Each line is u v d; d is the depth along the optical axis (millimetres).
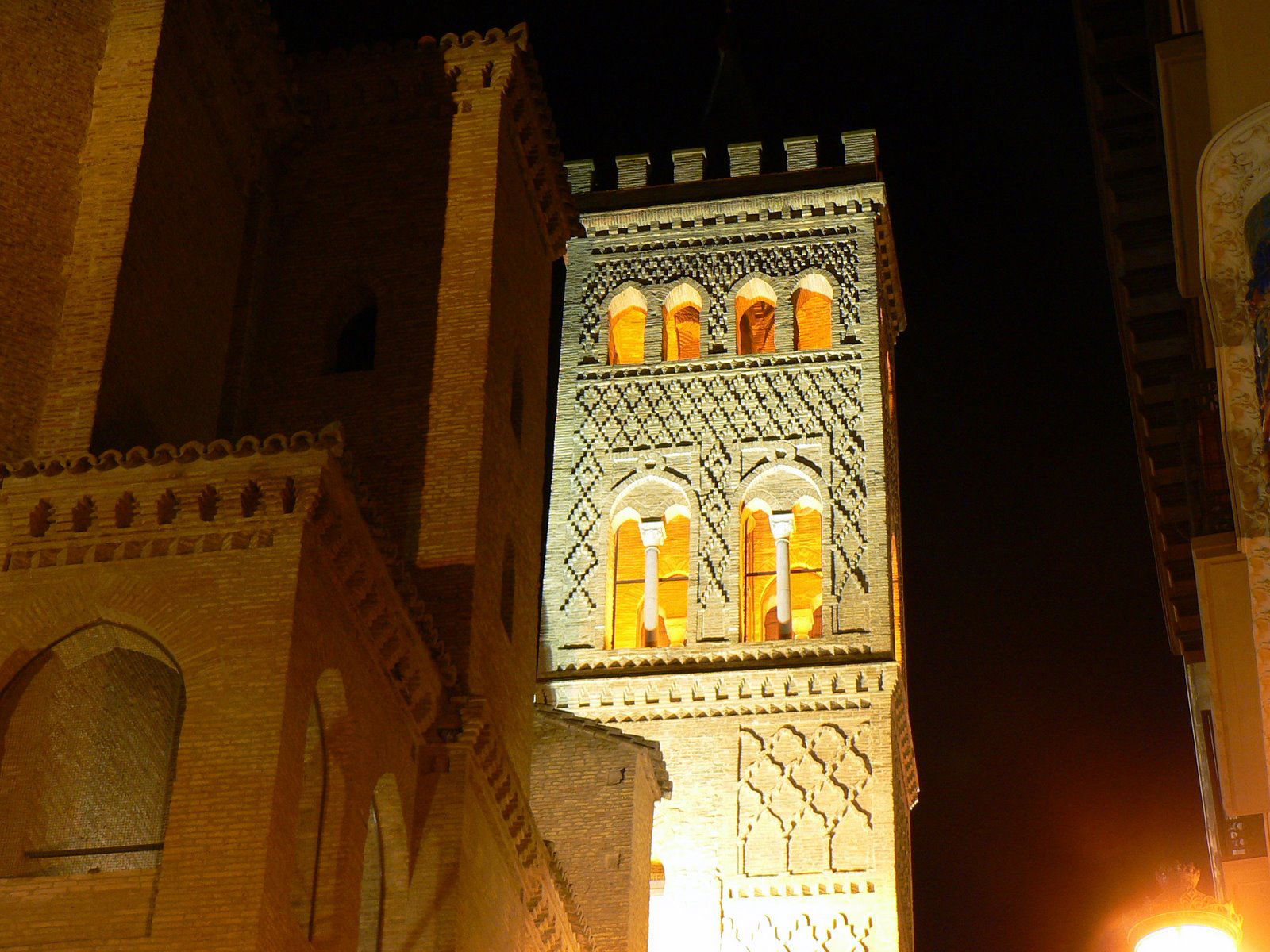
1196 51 23547
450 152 37969
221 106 36250
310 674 26594
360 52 38688
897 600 55312
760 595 53938
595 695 51344
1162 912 24641
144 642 26984
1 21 33219
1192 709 33188
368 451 34938
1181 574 32875
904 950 48781
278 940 24594
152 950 24078
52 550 27234
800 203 58031
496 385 35969
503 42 38500
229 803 24875
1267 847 29156
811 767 49625
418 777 30891
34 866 26219
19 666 26797
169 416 33156
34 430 30625
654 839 49219
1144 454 31875
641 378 56000
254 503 27141
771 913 48125
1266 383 20781
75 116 33250
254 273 36688
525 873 33938
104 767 28453
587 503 54562
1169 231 31047
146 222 32938
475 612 33125
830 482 53625
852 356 55375
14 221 31938
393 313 36406
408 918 29672
